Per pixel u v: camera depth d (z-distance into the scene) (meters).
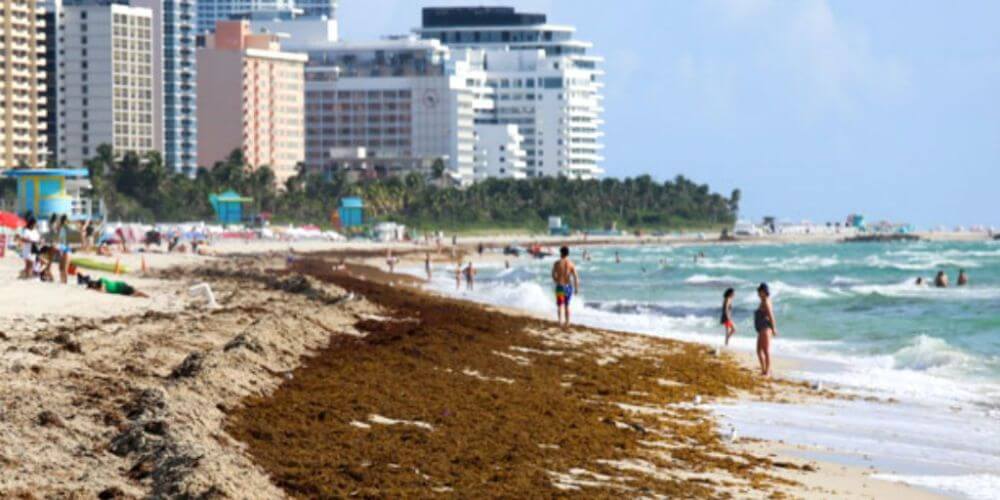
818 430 86.69
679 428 83.44
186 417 62.03
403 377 92.50
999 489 67.69
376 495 53.53
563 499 56.97
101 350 87.12
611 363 120.75
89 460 51.62
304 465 57.56
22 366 71.88
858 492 65.75
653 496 59.81
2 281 159.12
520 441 70.56
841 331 175.00
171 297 163.38
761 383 113.19
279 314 127.31
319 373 90.06
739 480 66.31
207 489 48.16
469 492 56.16
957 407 100.75
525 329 149.00
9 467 48.69
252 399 73.75
